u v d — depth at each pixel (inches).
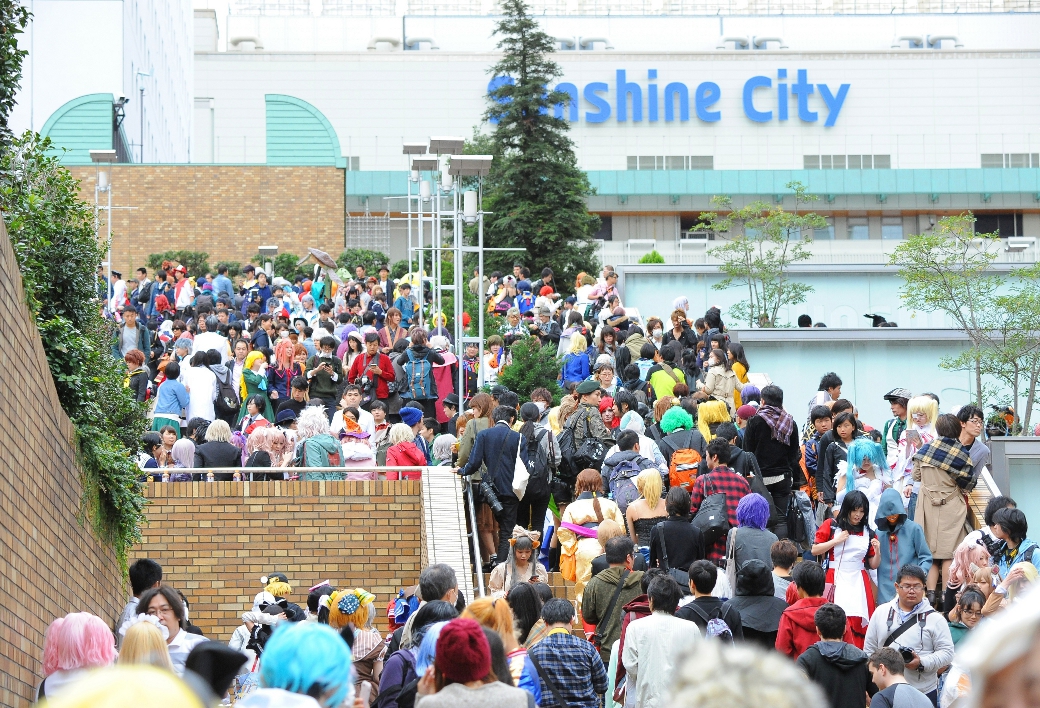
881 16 7682.1
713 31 7564.0
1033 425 2215.8
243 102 7017.7
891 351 2164.1
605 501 1149.1
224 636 1434.5
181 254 4471.0
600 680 762.8
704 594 855.1
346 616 901.2
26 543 813.9
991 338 2177.7
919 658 842.8
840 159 7032.5
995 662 165.2
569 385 1831.9
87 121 4515.3
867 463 1141.7
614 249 5935.0
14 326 810.2
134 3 4869.6
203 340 1910.7
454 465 1467.8
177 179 4790.8
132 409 1177.4
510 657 740.7
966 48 7288.4
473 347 2164.1
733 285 2994.6
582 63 6978.4
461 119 7022.6
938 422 1165.1
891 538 1030.4
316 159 5487.2
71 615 649.6
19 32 1078.4
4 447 762.8
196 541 1440.7
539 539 1218.0
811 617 831.7
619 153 6973.4
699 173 6761.8
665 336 1982.0
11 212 1037.8
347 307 2721.5
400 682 705.6
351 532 1454.2
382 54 7027.6
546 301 2381.9
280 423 1627.7
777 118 7022.6
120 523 1126.4
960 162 7057.1
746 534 1015.0
